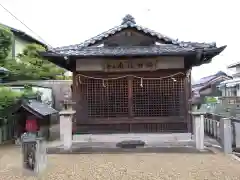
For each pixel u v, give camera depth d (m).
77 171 7.45
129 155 9.28
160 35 11.95
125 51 11.13
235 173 7.15
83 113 11.85
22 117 11.23
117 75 11.81
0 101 12.80
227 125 9.68
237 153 9.62
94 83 11.90
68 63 11.55
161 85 11.81
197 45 11.66
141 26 11.81
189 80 11.80
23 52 22.98
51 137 13.35
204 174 7.07
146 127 11.79
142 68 11.70
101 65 11.75
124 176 6.93
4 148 11.12
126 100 11.83
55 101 21.28
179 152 9.65
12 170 7.77
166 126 11.75
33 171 7.16
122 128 11.80
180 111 11.76
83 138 11.70
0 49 18.39
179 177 6.82
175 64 11.69
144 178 6.75
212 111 16.97
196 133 10.04
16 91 16.06
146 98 11.83
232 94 29.30
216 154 9.37
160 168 7.63
